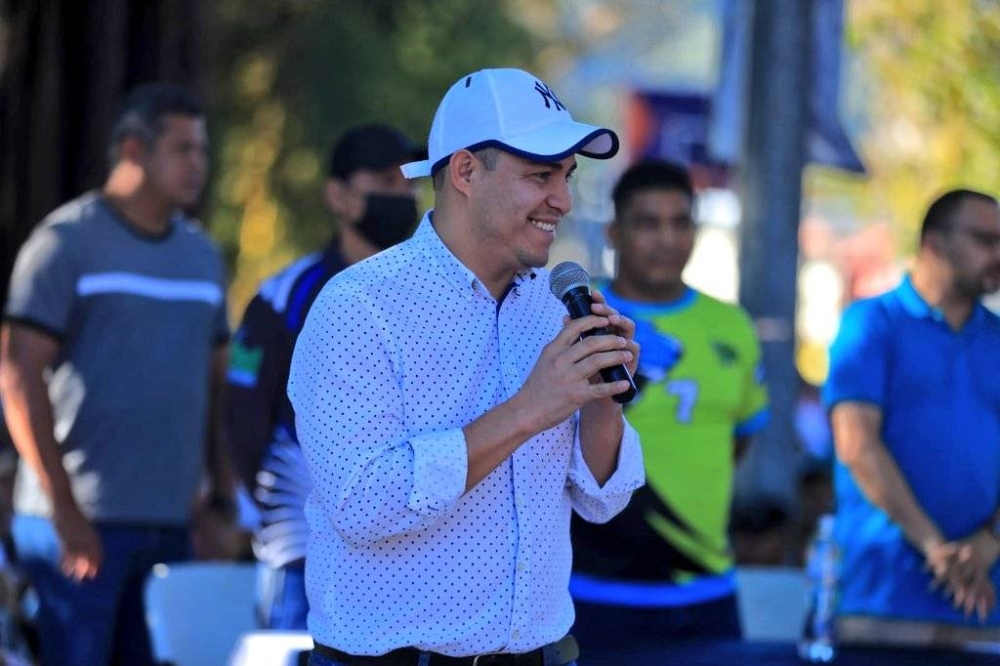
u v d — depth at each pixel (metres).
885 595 12.09
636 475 7.98
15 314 13.02
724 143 17.00
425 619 7.48
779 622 14.00
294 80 33.03
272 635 10.55
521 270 7.72
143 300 13.36
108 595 13.25
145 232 13.52
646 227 12.49
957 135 25.94
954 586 11.72
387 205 12.18
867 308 12.40
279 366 12.06
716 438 12.54
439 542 7.47
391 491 7.21
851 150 17.38
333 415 7.35
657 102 40.84
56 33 17.36
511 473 7.59
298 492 12.12
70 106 17.45
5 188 17.42
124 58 17.55
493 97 7.50
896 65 25.52
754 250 15.82
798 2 15.66
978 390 12.24
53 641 13.36
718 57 16.95
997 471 12.23
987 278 12.15
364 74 33.06
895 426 12.27
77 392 13.27
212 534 15.30
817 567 12.05
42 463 12.90
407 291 7.53
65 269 13.09
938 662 10.99
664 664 10.74
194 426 13.75
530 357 7.76
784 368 15.77
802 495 17.84
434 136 7.69
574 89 51.16
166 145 13.34
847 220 45.56
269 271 33.31
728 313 12.84
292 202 33.09
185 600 13.15
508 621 7.57
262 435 12.12
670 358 12.46
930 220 12.32
